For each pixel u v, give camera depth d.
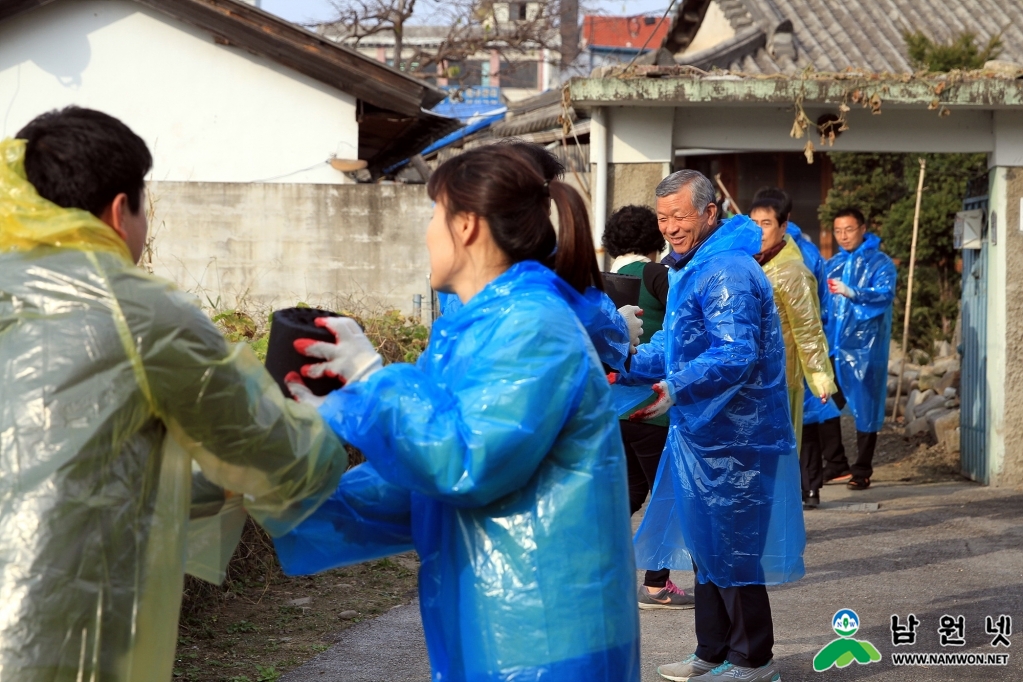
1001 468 8.05
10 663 1.71
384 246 11.19
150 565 1.89
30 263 1.86
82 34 11.99
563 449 2.09
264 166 12.24
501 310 2.10
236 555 5.25
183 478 2.00
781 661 4.43
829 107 7.70
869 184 13.79
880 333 8.24
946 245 12.92
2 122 12.00
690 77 7.30
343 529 2.35
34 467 1.77
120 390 1.82
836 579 5.69
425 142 15.55
